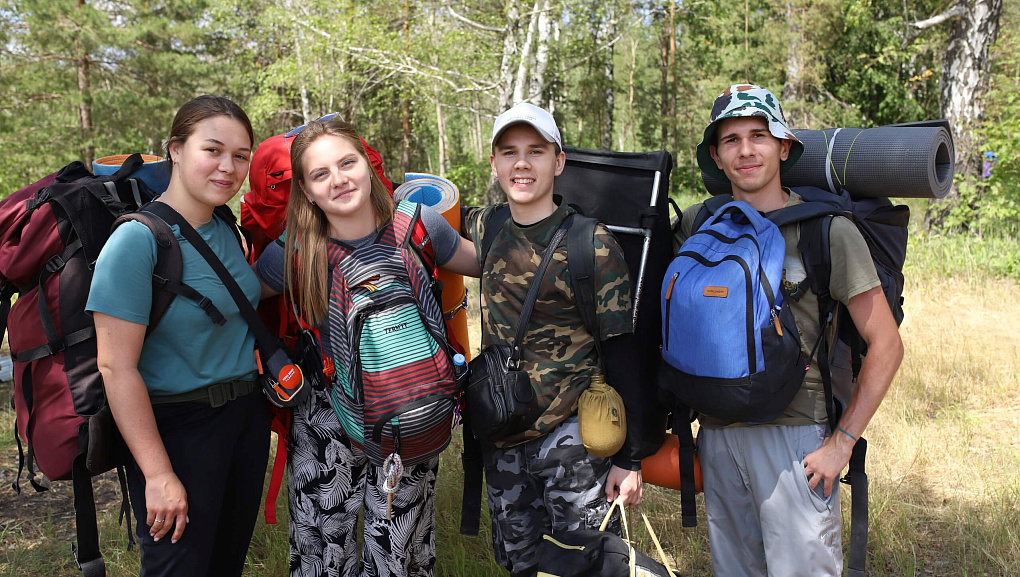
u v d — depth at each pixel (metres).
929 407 4.80
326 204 2.13
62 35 17.77
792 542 2.11
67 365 1.95
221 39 23.39
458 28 14.98
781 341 1.96
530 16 13.94
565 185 2.48
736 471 2.21
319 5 15.38
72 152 18.80
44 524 3.63
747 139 2.17
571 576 1.99
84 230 1.95
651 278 2.36
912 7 19.59
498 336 2.27
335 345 2.17
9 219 1.96
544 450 2.25
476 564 3.03
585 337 2.23
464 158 25.05
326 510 2.34
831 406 2.08
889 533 3.23
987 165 9.59
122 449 2.06
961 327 6.46
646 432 2.27
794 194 2.25
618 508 2.33
